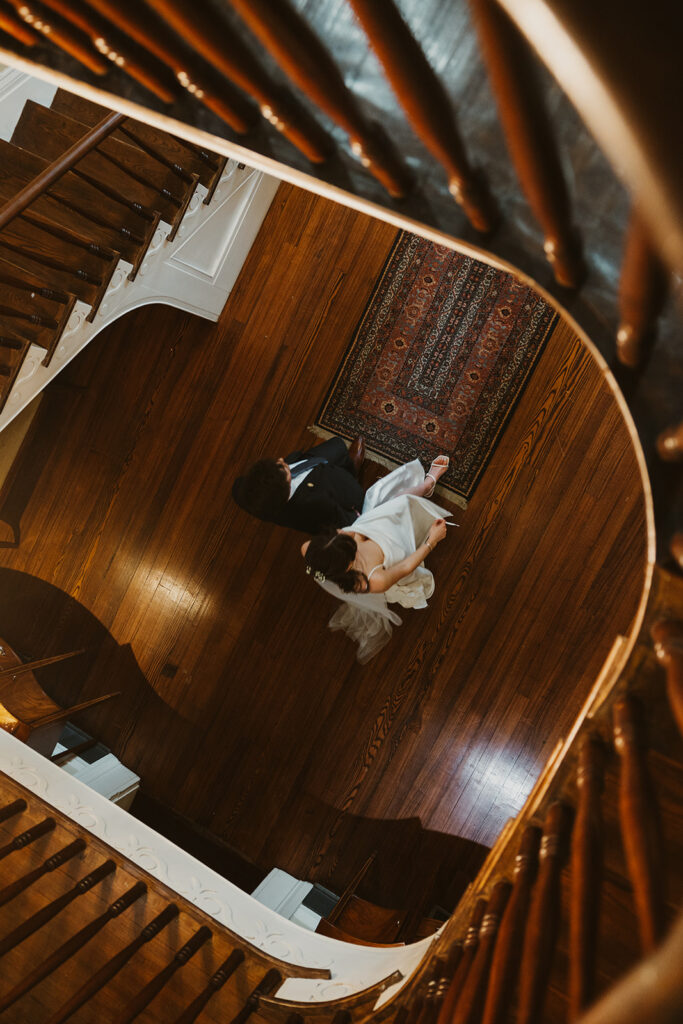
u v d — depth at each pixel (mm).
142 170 3934
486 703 4453
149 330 5074
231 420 4918
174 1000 2879
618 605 4262
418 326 4609
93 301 3680
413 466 4348
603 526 4301
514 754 4406
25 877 2885
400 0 1187
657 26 316
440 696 4527
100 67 1381
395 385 4637
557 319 4383
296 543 4824
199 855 4844
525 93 745
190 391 4988
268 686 4805
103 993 2918
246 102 1338
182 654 4961
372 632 4570
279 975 2840
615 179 1132
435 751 4527
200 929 2928
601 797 1356
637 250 867
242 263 4859
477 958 1482
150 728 4988
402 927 4199
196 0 975
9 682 4672
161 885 3035
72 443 5172
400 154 1282
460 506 4496
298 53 980
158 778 4953
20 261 3701
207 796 4867
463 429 4523
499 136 1194
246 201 4531
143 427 5062
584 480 4340
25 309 3615
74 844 3102
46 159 4148
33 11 1209
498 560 4453
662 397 1195
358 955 2955
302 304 4797
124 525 5098
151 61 1295
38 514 5234
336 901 4566
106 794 4672
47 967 2543
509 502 4449
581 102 371
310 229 4785
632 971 506
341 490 4105
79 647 5152
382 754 4609
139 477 5074
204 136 1432
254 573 4867
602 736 1436
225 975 2768
